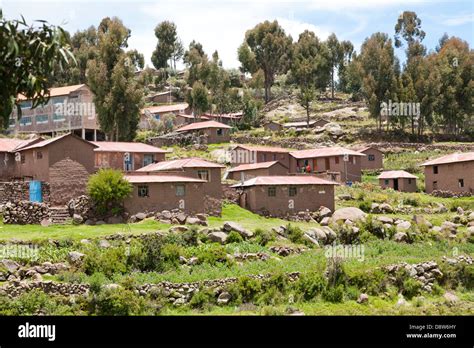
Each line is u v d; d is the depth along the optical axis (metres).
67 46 20.23
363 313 44.81
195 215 63.25
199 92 138.12
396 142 131.50
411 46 173.75
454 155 95.25
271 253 55.50
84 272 45.88
